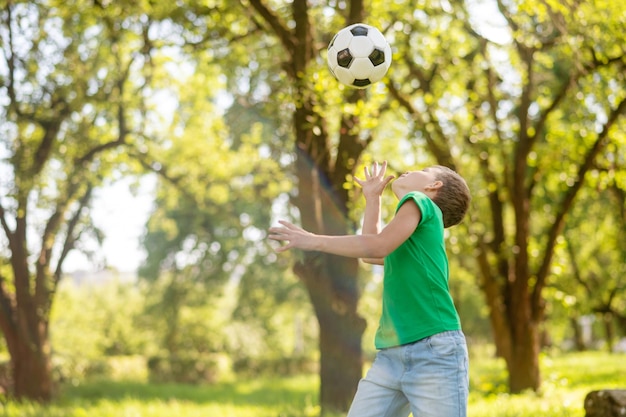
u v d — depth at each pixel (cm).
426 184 434
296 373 4206
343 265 1136
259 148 2252
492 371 2272
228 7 1250
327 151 1145
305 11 1147
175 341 4497
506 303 1550
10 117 1805
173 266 4194
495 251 1609
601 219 2402
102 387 2831
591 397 831
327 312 1134
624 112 1465
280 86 1233
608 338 3309
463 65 1457
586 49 1261
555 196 1802
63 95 1827
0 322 1934
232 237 3516
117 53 1889
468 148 1543
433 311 404
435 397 396
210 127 2228
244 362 4100
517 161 1513
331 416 1101
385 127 1750
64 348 3928
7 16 1777
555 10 1081
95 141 2033
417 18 1288
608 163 1620
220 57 1524
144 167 2180
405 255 409
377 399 417
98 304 4694
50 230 1956
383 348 418
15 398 1928
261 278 4181
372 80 622
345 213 1138
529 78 1421
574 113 1483
